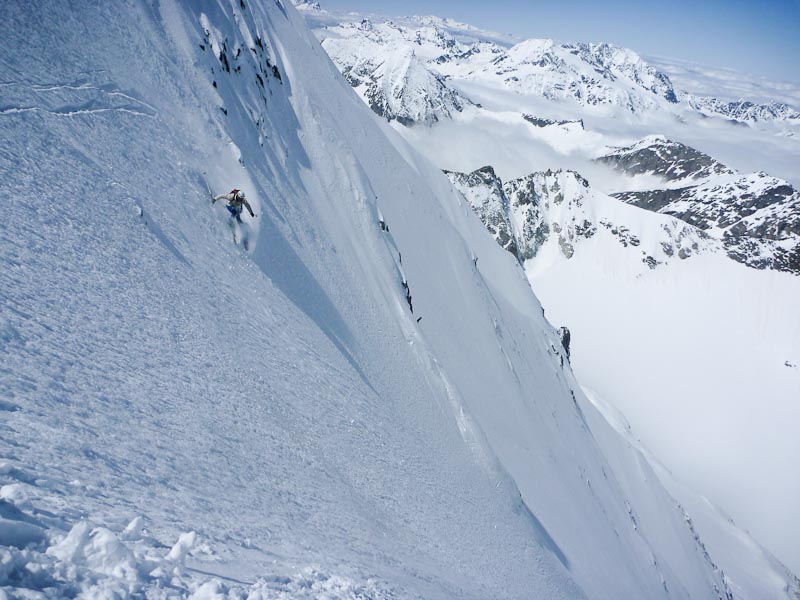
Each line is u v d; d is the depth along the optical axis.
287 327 21.39
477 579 17.56
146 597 4.50
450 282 55.72
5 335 8.73
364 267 36.00
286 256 26.19
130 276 13.88
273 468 12.22
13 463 6.16
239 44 33.59
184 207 20.03
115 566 4.65
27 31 17.47
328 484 14.12
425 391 32.56
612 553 47.66
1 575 3.67
